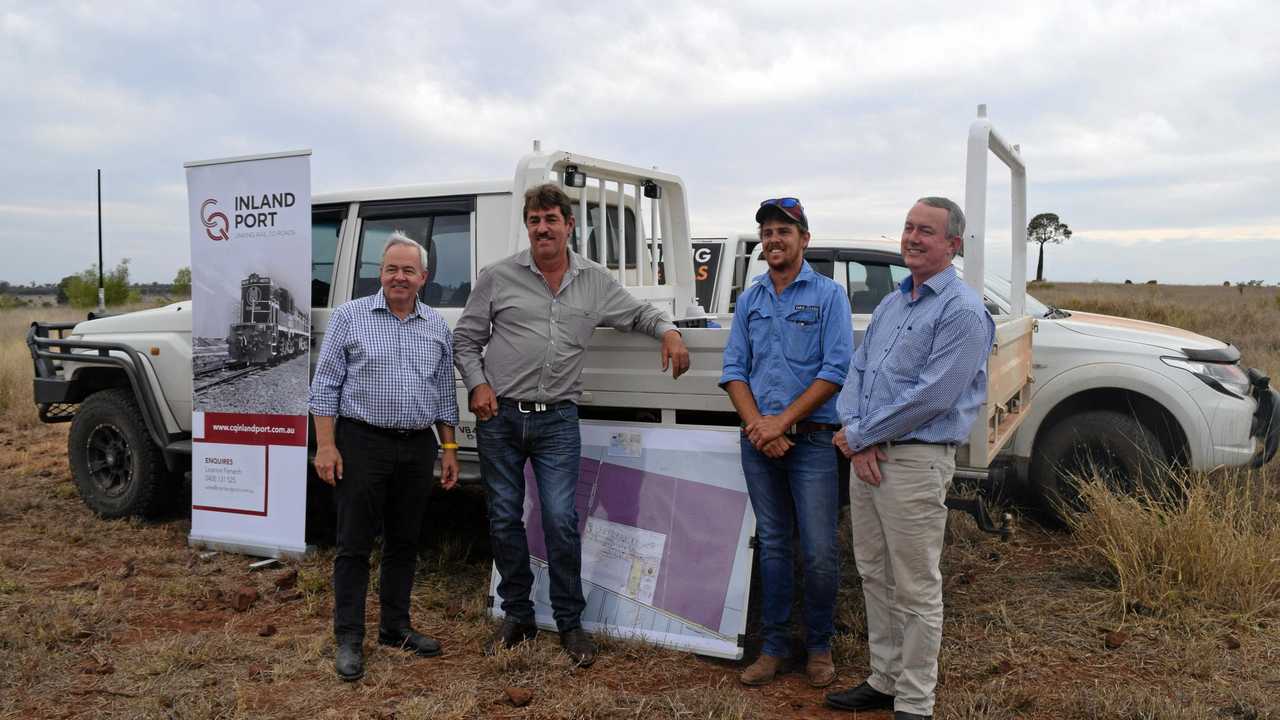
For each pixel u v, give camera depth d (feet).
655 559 14.07
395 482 13.15
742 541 13.55
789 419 11.89
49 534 19.76
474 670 12.91
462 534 19.36
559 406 13.35
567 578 13.47
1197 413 18.65
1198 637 13.78
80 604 15.37
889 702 11.73
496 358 13.33
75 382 21.77
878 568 11.61
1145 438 18.70
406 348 12.82
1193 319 58.90
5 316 84.99
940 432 10.70
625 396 14.56
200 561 18.15
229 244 18.61
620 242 17.98
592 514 14.69
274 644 13.84
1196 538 15.33
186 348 20.11
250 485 18.60
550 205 12.80
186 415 20.24
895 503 10.83
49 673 12.64
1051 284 166.20
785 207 11.94
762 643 12.83
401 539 13.42
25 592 16.10
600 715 11.46
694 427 14.24
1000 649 13.51
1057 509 19.26
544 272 13.28
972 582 16.47
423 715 11.33
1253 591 14.67
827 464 12.25
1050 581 16.40
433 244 17.92
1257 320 59.16
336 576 12.84
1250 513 17.04
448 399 13.57
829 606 12.42
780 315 12.23
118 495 21.07
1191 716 11.07
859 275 23.53
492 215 17.29
